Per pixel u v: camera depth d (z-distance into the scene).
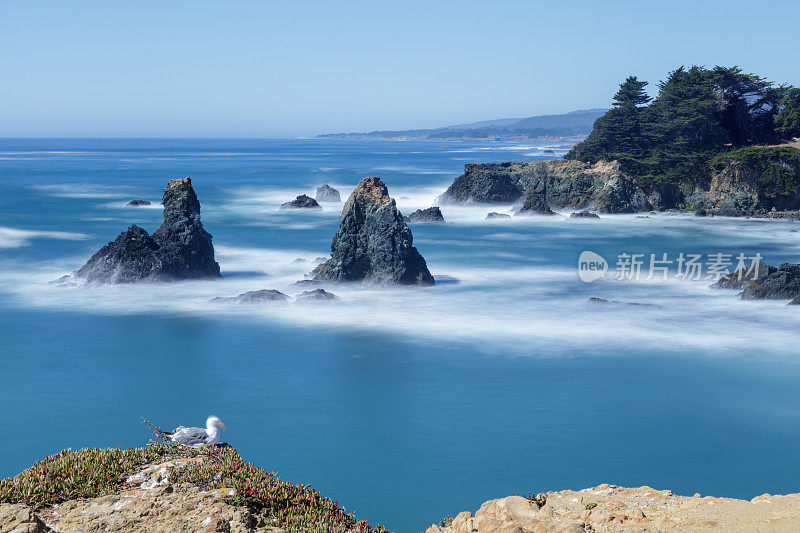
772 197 135.75
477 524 14.27
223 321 56.47
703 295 67.81
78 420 35.78
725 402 38.84
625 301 64.94
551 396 39.72
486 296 66.69
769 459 31.22
